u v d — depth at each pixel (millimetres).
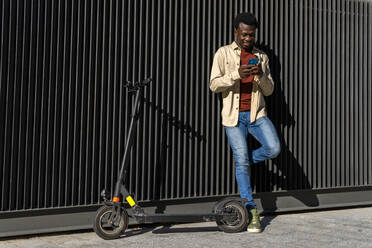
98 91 3607
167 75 3920
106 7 3646
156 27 3889
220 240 3240
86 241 3211
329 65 4758
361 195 4945
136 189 3746
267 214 4430
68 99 3486
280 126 4445
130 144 3426
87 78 3568
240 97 3809
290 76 4512
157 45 3877
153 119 3850
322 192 4699
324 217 4281
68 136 3471
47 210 3385
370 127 4961
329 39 4773
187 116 4004
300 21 4605
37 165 3371
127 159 3406
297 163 4531
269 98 4395
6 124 3262
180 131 3965
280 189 4426
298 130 4551
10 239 3277
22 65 3318
